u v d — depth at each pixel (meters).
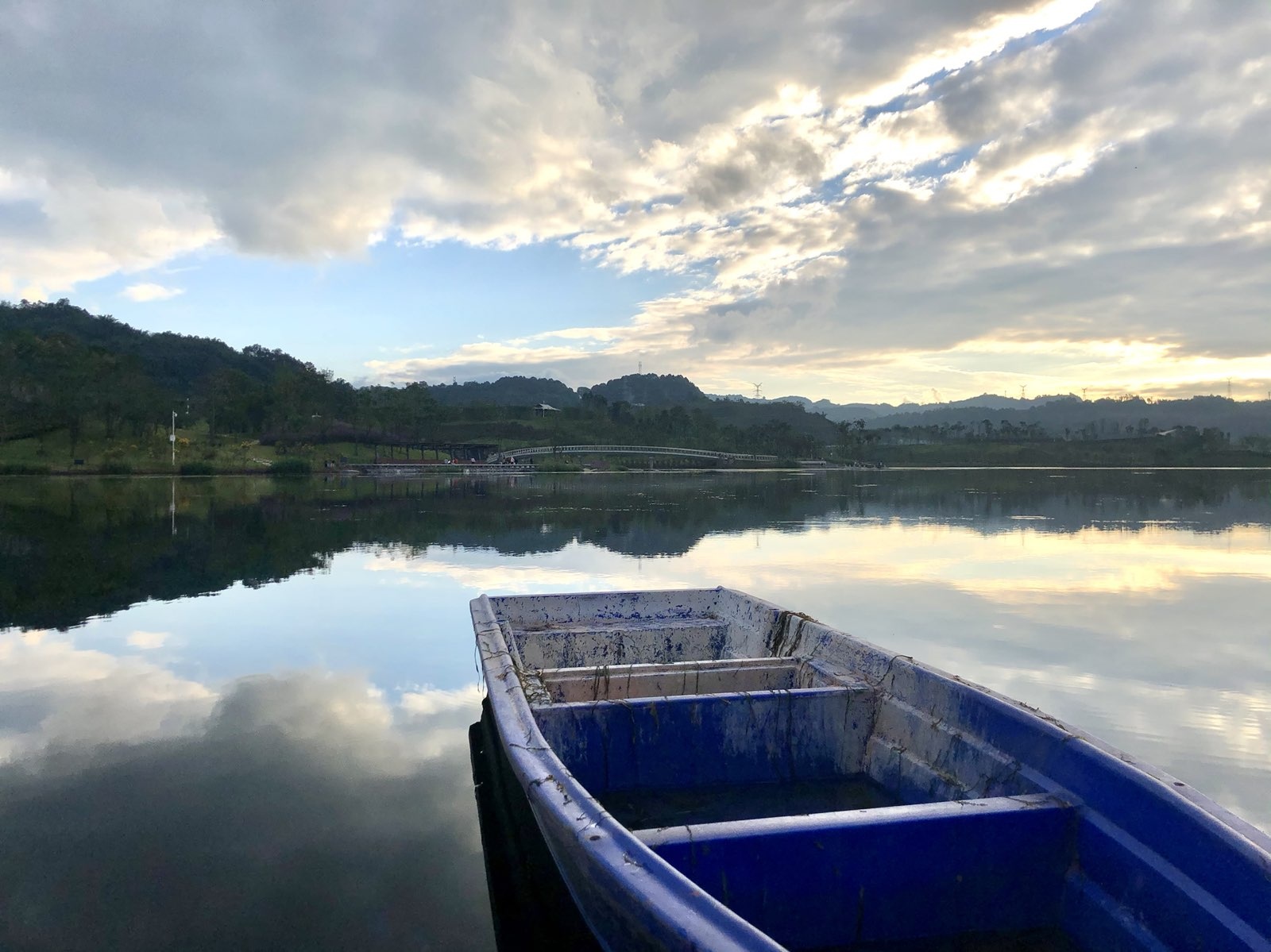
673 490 43.31
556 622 7.43
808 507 30.34
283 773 5.50
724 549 17.48
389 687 7.46
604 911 2.68
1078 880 3.26
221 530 20.84
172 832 4.66
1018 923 3.29
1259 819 4.91
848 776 4.86
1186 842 2.87
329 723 6.53
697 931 2.11
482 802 5.07
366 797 5.14
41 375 68.00
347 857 4.41
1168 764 5.79
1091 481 56.66
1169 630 9.96
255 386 100.69
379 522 23.31
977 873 3.24
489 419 122.50
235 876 4.18
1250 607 11.46
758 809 4.45
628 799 4.55
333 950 3.58
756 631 6.82
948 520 25.05
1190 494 39.94
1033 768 3.66
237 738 6.17
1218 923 2.66
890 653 5.09
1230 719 6.75
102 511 26.78
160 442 69.94
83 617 10.35
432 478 59.56
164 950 3.56
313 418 90.06
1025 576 14.17
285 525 22.22
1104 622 10.42
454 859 4.38
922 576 14.07
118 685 7.49
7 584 12.77
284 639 9.20
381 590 12.31
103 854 4.42
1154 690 7.57
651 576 13.75
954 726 4.28
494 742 6.09
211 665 8.19
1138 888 2.99
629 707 4.57
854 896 3.12
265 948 3.59
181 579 13.31
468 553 16.64
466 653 8.63
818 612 11.03
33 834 4.64
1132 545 18.75
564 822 2.80
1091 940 3.16
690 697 4.68
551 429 116.81
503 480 57.28
